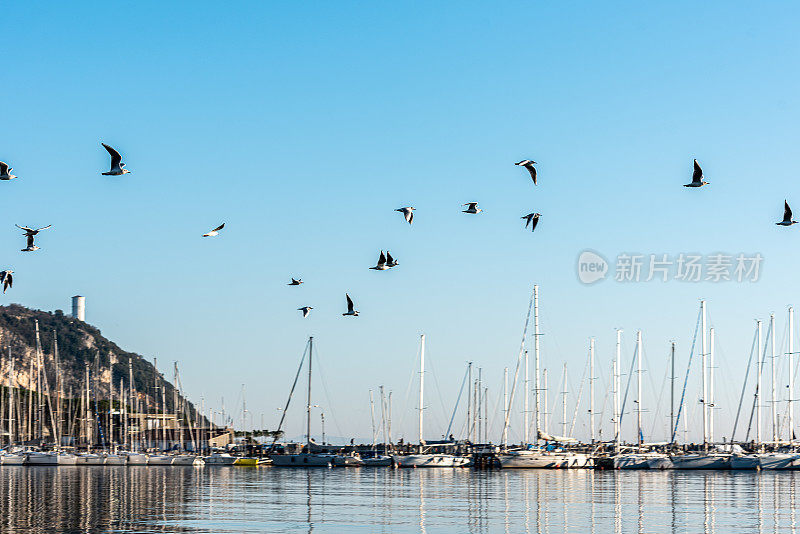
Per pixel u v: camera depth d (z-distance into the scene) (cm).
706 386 14888
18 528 6462
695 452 15238
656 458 14275
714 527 6694
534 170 5131
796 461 14125
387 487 10638
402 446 17662
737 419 14812
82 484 11050
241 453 18488
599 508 7956
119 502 8419
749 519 7175
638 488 10388
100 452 18488
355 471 14812
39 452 17225
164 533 6228
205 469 15700
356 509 7812
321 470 15188
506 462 14488
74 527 6519
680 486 10756
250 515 7306
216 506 8050
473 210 5916
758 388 14700
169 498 8894
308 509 7800
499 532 6388
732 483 11331
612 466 14250
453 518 7144
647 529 6581
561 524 6819
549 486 10775
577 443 15688
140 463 16712
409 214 5472
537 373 14838
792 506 8200
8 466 16325
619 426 15175
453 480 11994
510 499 8869
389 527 6606
